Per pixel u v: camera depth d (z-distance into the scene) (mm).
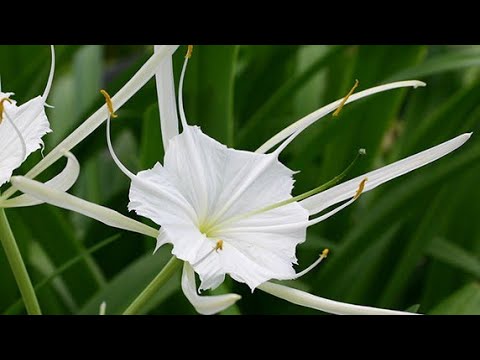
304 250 600
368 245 540
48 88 379
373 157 596
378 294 571
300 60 680
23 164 517
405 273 566
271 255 364
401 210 531
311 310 561
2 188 496
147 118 511
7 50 548
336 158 598
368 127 585
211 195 369
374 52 578
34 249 552
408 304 627
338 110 382
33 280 536
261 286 358
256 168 377
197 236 358
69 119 682
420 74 543
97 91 696
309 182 613
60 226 516
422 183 526
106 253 593
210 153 373
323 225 608
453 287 598
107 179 712
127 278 490
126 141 740
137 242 591
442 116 568
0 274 527
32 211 506
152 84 500
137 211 349
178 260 364
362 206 646
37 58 543
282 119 633
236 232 368
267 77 631
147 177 357
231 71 513
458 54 549
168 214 354
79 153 547
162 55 360
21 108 375
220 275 351
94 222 587
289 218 371
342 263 548
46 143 648
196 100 520
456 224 604
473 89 553
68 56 557
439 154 374
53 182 344
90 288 537
